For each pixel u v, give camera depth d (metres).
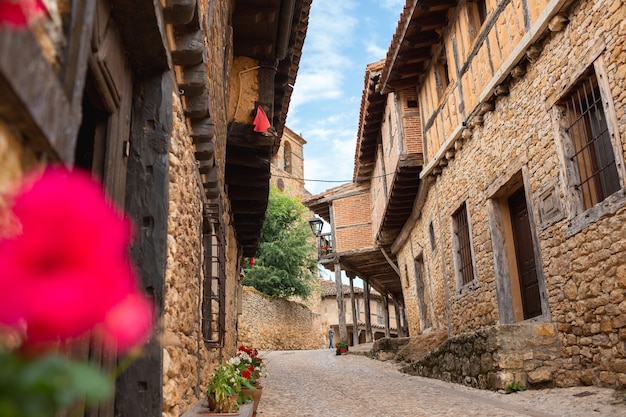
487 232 9.03
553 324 6.91
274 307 25.00
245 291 22.27
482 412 5.67
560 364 6.77
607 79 5.72
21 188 0.97
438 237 12.07
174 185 3.75
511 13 7.80
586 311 6.21
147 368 3.20
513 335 6.91
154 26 3.08
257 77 8.09
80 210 0.82
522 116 7.71
